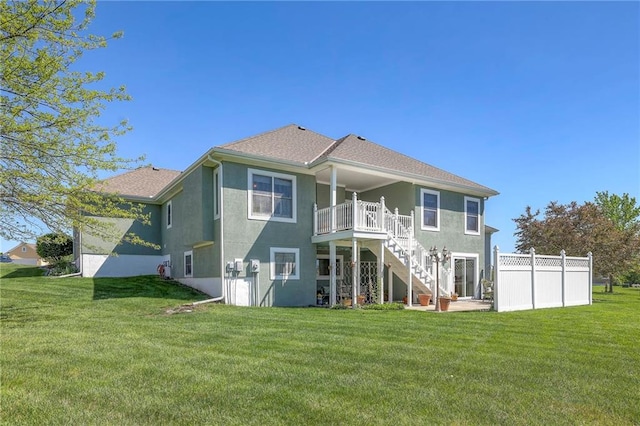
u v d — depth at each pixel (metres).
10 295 12.14
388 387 4.31
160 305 11.23
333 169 13.92
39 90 7.51
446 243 17.62
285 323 8.59
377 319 9.46
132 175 21.69
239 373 4.81
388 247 14.17
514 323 9.13
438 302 12.18
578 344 6.71
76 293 12.86
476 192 18.72
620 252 18.94
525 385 4.41
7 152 7.59
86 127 8.18
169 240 18.67
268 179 13.98
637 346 6.60
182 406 3.78
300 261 14.34
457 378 4.65
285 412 3.63
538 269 13.64
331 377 4.66
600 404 3.85
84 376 4.72
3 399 3.96
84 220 8.74
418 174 16.22
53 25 7.57
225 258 12.83
